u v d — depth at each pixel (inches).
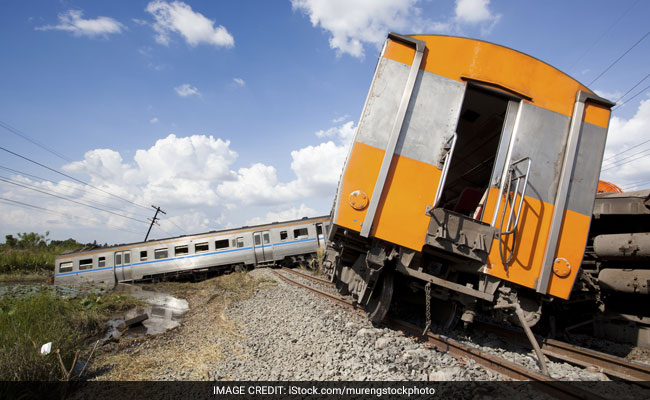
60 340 207.5
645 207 247.8
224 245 832.9
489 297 179.5
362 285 220.5
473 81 184.2
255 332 250.5
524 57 187.9
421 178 179.5
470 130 272.2
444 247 175.0
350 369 162.7
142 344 248.8
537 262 177.5
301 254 832.9
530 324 183.3
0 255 1077.8
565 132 184.4
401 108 181.3
